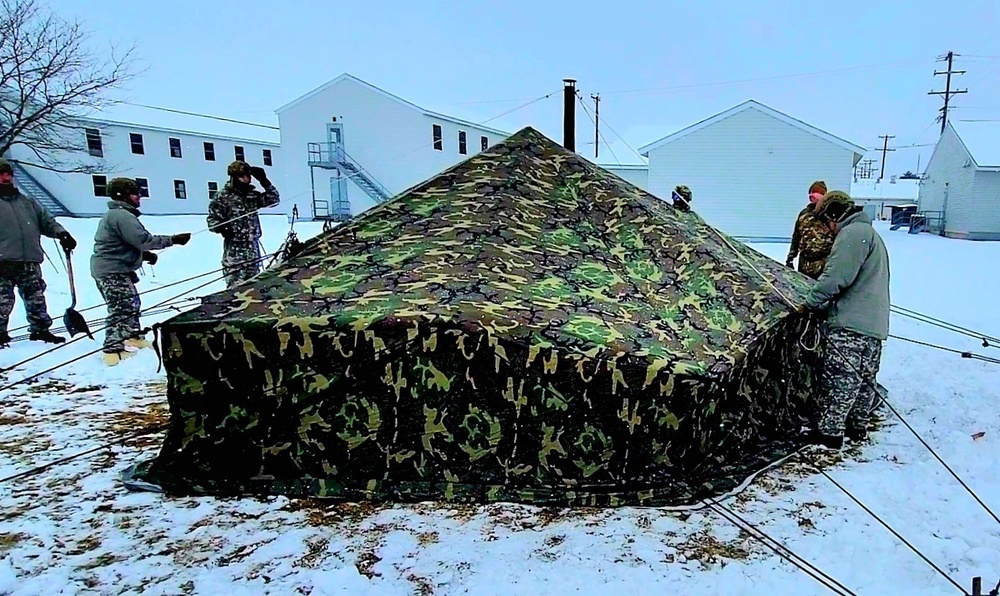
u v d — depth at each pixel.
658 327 2.70
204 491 2.47
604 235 3.30
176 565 2.00
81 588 1.87
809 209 4.78
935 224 21.48
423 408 2.48
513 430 2.47
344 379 2.47
